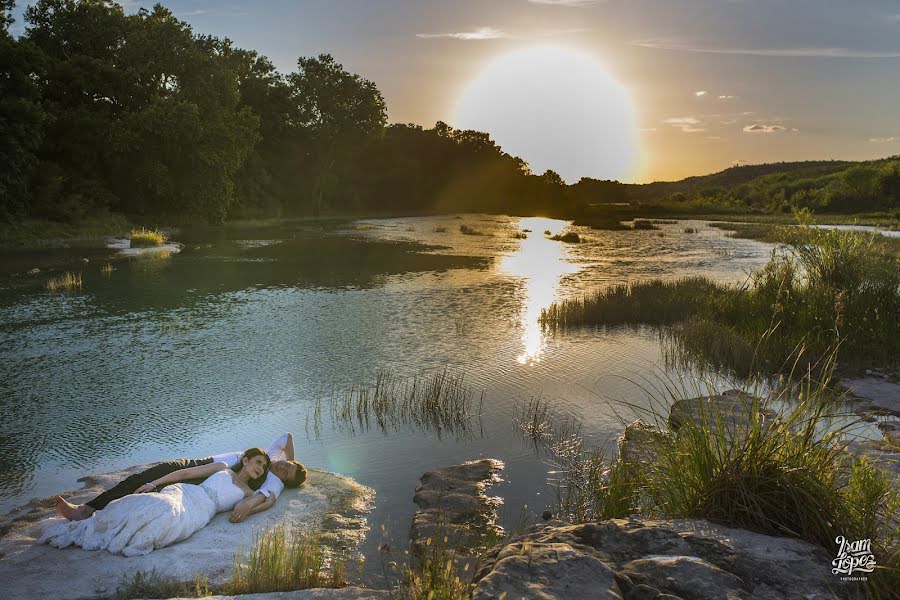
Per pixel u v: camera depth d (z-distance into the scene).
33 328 15.54
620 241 48.56
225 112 53.88
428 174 112.62
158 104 48.62
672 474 5.25
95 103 48.88
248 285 23.02
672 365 12.80
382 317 17.56
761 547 4.07
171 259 31.03
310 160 82.56
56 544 5.66
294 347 14.07
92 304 18.80
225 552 5.66
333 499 6.93
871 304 14.09
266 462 6.88
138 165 49.84
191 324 16.31
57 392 10.74
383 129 84.12
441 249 39.28
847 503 4.47
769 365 12.04
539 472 7.77
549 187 122.62
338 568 5.37
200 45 62.00
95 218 44.75
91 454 8.24
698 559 3.79
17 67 36.09
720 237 53.50
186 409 9.98
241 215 67.38
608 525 4.34
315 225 63.59
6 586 4.98
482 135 123.12
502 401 10.52
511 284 24.23
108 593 4.93
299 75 79.94
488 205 118.56
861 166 124.00
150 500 5.78
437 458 8.26
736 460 4.82
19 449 8.37
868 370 11.80
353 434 9.06
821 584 3.65
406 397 10.64
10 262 27.84
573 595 3.44
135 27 51.75
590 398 10.72
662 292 20.11
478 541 6.02
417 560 5.70
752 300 16.62
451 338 15.17
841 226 71.12
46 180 42.28
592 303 18.17
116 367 12.30
